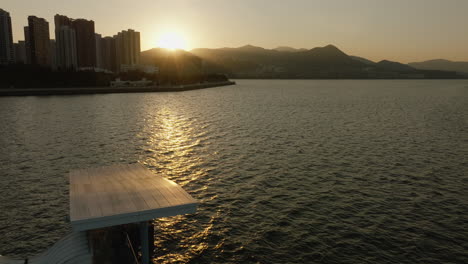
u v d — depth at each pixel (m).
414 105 131.62
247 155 45.38
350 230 23.42
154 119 82.88
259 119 84.25
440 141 55.97
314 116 91.69
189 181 34.31
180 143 53.41
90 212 13.67
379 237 22.44
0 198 29.30
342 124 76.19
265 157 44.28
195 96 177.12
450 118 88.44
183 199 15.14
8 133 61.34
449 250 20.83
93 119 81.50
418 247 21.16
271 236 22.66
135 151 47.53
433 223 24.52
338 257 20.09
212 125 73.69
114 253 15.56
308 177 35.62
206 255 20.42
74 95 171.50
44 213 26.34
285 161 42.25
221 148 49.78
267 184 33.31
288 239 22.25
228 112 100.56
